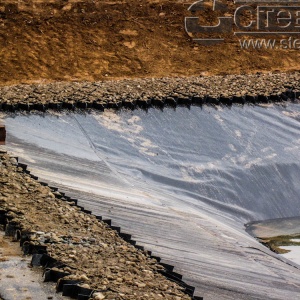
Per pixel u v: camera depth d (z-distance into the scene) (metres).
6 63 75.25
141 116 58.66
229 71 78.38
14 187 40.06
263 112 62.78
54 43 78.25
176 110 59.88
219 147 58.41
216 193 54.81
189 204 51.62
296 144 61.09
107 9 82.81
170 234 41.22
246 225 53.62
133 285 31.00
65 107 57.25
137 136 56.91
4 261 32.75
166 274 33.06
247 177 56.81
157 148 56.47
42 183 41.75
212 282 35.62
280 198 56.81
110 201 43.62
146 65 78.00
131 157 54.97
